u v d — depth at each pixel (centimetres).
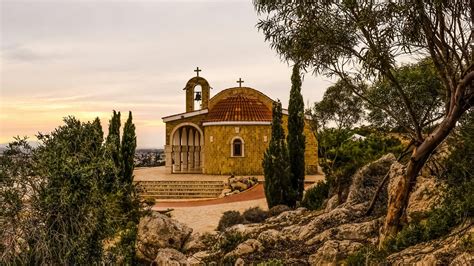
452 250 1002
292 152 2938
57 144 1080
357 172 2078
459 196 1216
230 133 4397
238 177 3947
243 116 4438
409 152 1952
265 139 4394
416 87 2005
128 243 1644
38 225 1017
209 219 2736
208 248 1827
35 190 1043
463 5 1167
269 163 2817
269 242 1700
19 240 1020
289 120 3002
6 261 976
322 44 1366
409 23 1199
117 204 1238
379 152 2569
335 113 2908
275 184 2791
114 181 1193
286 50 1407
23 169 1040
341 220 1731
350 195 1961
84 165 1091
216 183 3950
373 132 2903
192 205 3300
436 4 1122
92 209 1071
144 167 6188
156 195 3816
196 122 4712
